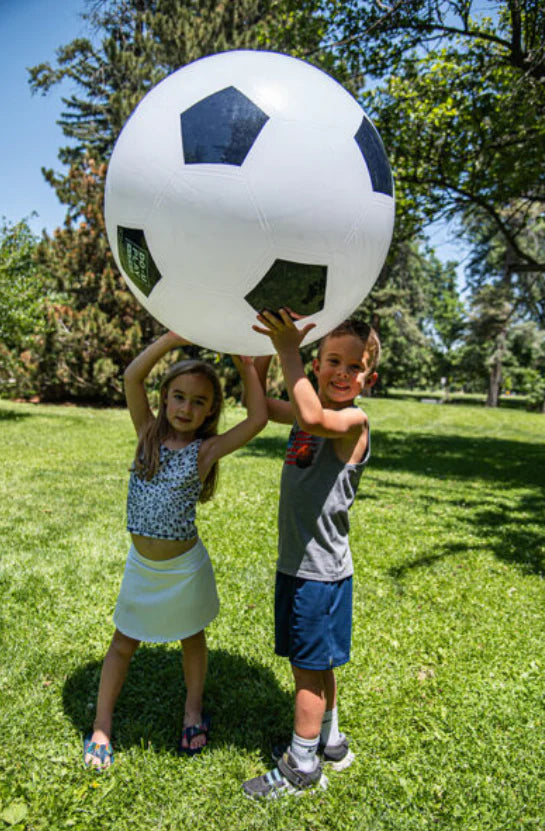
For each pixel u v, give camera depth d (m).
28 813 1.86
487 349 34.97
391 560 4.53
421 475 8.90
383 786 2.07
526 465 10.48
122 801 1.93
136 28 15.52
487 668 2.90
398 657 2.96
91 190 17.09
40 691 2.50
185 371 2.15
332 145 1.63
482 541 5.23
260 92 1.61
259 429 2.21
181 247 1.66
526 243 23.34
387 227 1.85
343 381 2.02
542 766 2.21
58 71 16.39
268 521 5.25
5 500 5.69
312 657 1.98
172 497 2.12
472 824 1.92
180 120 1.62
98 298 16.80
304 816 1.91
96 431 11.39
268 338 1.92
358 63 8.82
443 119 8.85
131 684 2.61
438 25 8.14
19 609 3.27
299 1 8.52
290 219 1.59
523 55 8.01
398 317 31.94
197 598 2.18
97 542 4.48
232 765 2.13
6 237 12.33
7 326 12.41
